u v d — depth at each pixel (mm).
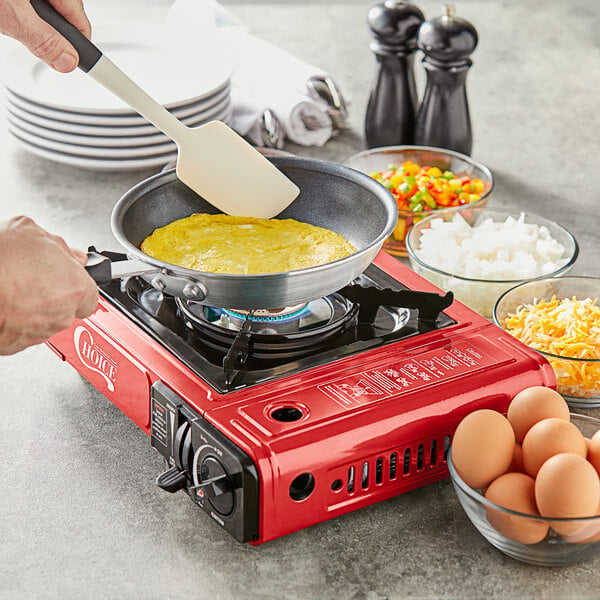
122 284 1307
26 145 1858
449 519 1101
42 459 1190
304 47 2580
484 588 1003
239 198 1307
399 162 1852
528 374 1155
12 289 958
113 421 1267
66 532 1076
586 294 1365
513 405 1057
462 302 1448
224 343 1184
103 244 1681
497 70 2477
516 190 1896
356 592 997
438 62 1848
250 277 1049
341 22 2779
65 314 1013
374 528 1086
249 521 999
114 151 1788
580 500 934
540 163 2012
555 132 2156
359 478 1057
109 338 1200
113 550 1053
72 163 1823
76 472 1170
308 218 1354
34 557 1040
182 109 1817
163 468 1180
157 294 1297
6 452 1201
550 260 1499
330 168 1333
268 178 1302
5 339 1001
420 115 1924
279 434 1013
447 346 1195
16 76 1875
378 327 1245
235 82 2102
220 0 2959
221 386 1092
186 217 1336
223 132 1270
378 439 1051
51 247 994
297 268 1237
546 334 1280
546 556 995
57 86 1906
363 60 2512
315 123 2039
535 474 990
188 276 1064
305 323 1230
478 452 990
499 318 1307
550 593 997
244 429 1018
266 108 1975
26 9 1182
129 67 2029
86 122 1763
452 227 1567
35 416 1271
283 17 2809
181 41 2119
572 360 1198
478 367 1151
